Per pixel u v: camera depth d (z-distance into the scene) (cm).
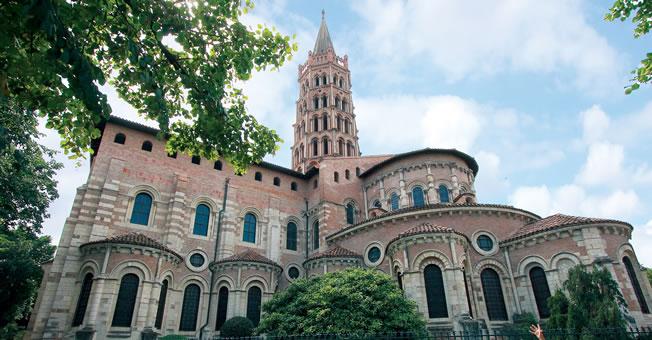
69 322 2534
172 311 2953
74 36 945
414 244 2633
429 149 3856
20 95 1112
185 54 1360
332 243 3684
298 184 4331
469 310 2520
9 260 3064
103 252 2619
